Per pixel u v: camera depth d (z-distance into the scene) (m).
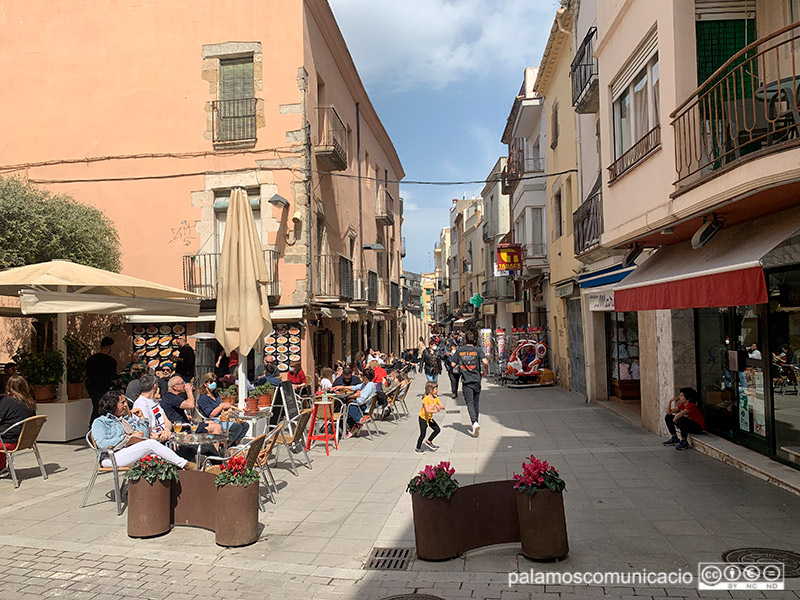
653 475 7.54
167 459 6.39
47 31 15.74
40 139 15.59
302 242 14.27
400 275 35.72
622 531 5.58
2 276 8.88
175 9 15.09
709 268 5.79
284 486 7.71
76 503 7.02
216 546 5.55
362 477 8.14
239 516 5.53
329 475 8.28
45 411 10.62
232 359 13.86
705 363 9.20
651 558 4.92
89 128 15.38
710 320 9.02
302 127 14.38
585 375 15.65
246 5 14.76
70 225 11.86
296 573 4.91
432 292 92.88
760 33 6.90
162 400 8.55
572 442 10.02
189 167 14.87
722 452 8.02
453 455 9.45
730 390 8.50
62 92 15.58
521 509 5.04
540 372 20.19
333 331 17.78
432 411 9.89
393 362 23.62
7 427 7.96
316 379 15.52
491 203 37.53
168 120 15.02
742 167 5.14
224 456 7.61
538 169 22.75
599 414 13.10
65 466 8.91
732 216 6.12
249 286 8.91
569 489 7.09
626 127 8.84
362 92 21.59
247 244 9.04
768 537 5.27
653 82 7.78
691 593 4.27
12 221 10.90
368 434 11.54
